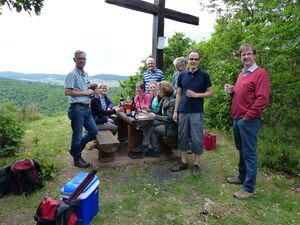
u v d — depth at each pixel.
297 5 4.27
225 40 6.51
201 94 3.98
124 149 5.36
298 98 5.34
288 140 5.21
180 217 3.14
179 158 4.86
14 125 5.46
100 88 5.63
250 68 3.41
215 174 4.32
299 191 3.95
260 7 5.74
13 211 3.16
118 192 3.65
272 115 5.91
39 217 2.42
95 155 4.83
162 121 4.58
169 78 9.37
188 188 3.83
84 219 2.80
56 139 6.05
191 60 3.98
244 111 3.45
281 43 4.54
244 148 3.52
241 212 3.28
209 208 3.30
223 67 6.59
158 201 3.46
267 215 3.26
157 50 6.07
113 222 3.01
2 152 4.84
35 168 3.83
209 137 5.44
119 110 5.29
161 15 5.90
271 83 5.19
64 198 2.77
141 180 4.02
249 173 3.54
